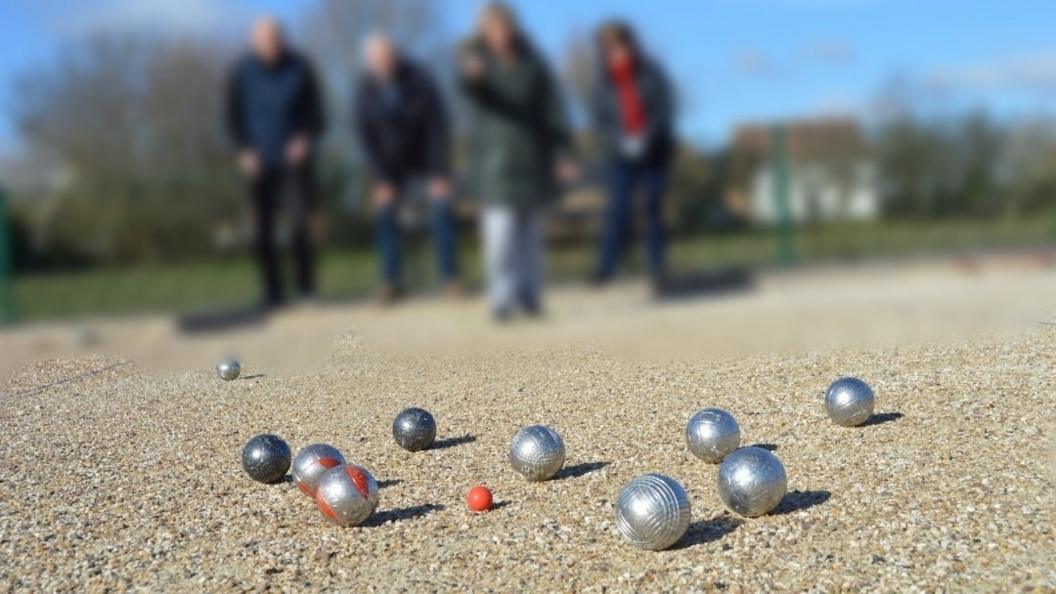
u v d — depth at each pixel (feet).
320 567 4.68
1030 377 6.94
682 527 4.55
